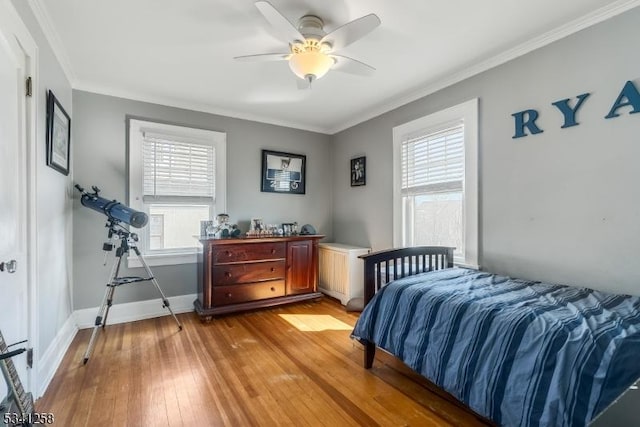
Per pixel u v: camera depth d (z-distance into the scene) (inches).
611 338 47.3
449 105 112.3
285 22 66.0
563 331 50.4
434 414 66.1
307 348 98.3
